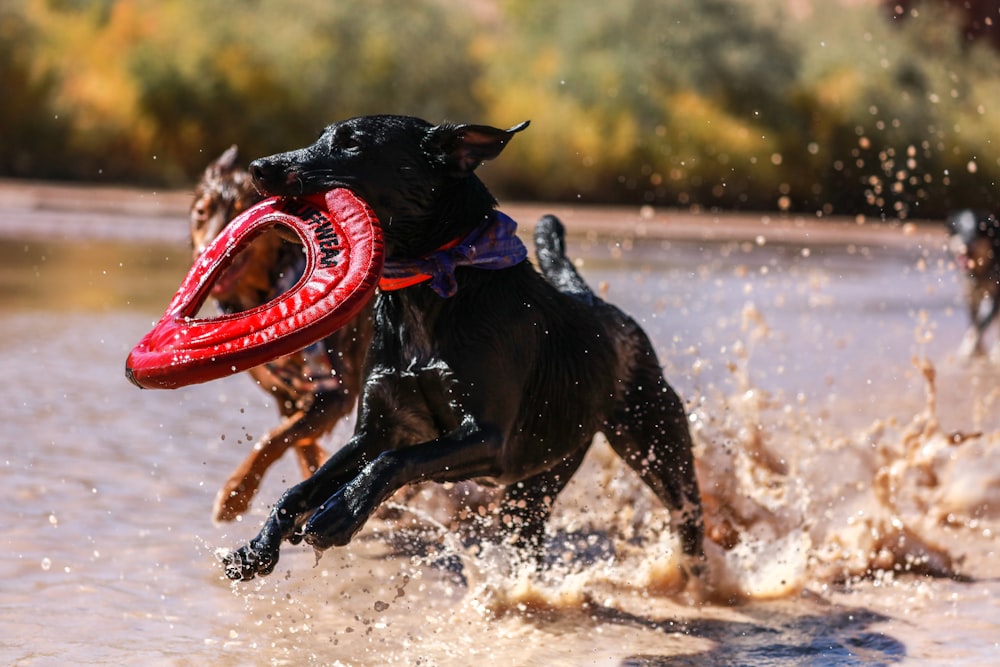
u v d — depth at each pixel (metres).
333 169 7.33
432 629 8.12
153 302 23.77
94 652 7.33
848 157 61.28
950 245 21.92
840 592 9.20
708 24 64.44
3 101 53.94
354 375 10.10
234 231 7.45
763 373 17.70
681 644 7.98
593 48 64.19
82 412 14.09
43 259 29.56
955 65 63.94
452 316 7.64
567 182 60.19
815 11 67.38
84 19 57.81
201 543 9.59
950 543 10.45
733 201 61.00
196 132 55.69
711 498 10.09
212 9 58.62
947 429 14.40
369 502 6.87
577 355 8.44
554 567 9.34
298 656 7.50
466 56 62.41
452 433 7.46
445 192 7.64
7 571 8.66
